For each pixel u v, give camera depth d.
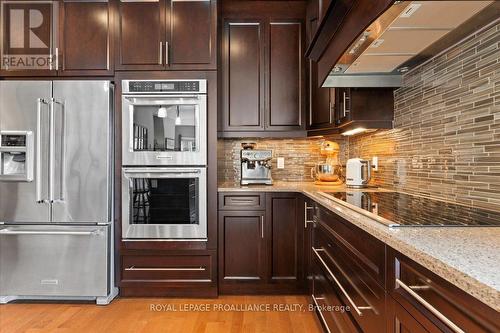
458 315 0.64
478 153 1.35
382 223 1.07
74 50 2.51
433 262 0.69
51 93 2.36
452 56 1.50
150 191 2.45
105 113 2.37
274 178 3.11
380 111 2.16
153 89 2.45
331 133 2.58
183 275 2.46
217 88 2.53
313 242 2.12
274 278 2.52
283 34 2.75
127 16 2.49
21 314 2.21
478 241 0.84
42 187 2.33
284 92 2.76
